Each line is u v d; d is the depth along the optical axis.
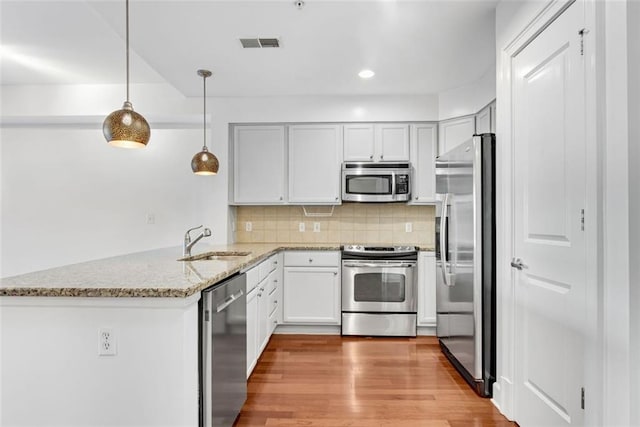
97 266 1.97
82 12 2.42
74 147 4.27
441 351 3.13
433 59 2.87
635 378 1.17
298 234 4.14
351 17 2.25
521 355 1.91
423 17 2.24
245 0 2.06
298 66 3.01
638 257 1.16
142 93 3.80
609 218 1.27
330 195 3.79
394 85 3.46
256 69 3.07
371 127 3.78
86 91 3.76
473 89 3.38
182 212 4.26
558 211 1.58
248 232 4.16
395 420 2.01
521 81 1.91
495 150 2.24
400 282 3.53
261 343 2.83
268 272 3.11
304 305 3.61
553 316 1.62
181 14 2.21
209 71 3.11
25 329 1.37
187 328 1.39
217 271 1.78
